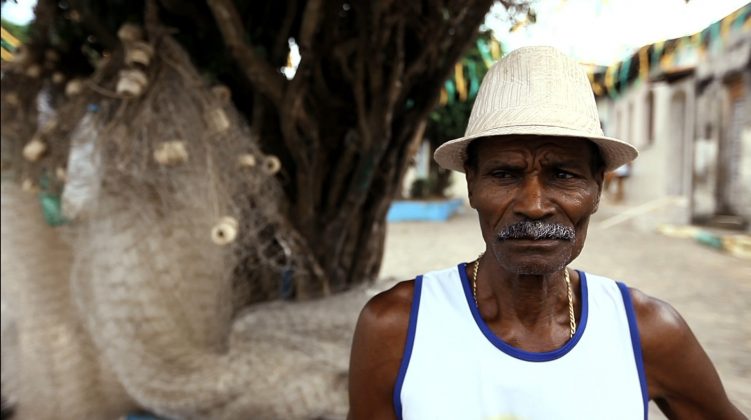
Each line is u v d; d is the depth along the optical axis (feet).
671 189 32.86
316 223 6.73
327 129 6.67
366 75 6.22
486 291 3.24
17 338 5.93
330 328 5.66
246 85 6.47
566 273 3.30
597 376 2.97
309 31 5.39
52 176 5.54
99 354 5.84
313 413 5.14
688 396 3.25
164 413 5.31
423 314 3.18
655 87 34.01
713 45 26.55
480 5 6.29
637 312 3.17
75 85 5.30
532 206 2.73
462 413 2.97
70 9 6.47
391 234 28.43
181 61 5.16
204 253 5.22
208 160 5.05
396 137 6.91
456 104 23.81
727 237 23.35
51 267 5.90
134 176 5.02
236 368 5.23
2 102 6.05
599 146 2.97
